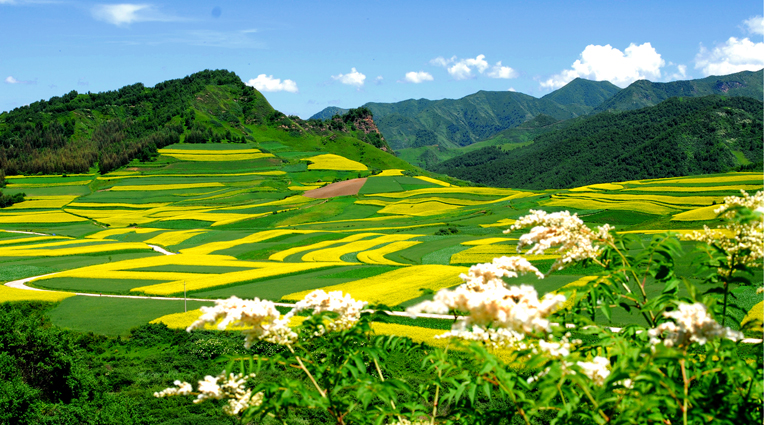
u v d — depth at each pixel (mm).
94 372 34000
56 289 57938
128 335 42062
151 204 145875
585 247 5652
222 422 25656
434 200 137375
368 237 91500
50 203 147500
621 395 4590
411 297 45094
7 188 168125
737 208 5160
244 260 77562
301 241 91375
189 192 162375
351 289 49906
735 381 4906
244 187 169000
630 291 5586
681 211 98562
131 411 26922
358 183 167625
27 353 28828
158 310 47438
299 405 5242
